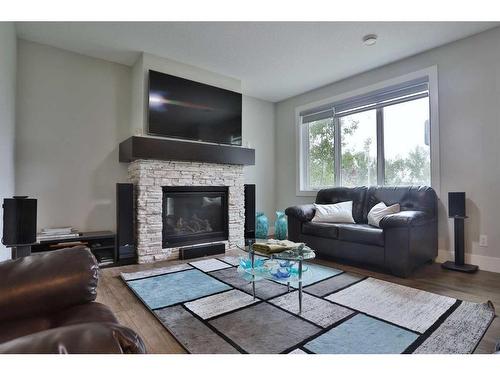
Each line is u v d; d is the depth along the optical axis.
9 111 2.39
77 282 0.98
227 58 3.34
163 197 3.23
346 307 1.88
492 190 2.70
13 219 1.77
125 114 3.50
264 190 4.93
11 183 2.55
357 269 2.79
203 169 3.53
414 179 3.32
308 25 2.66
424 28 2.71
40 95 2.97
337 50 3.14
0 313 0.88
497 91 2.68
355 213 3.43
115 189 3.40
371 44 3.00
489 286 2.27
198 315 1.77
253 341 1.47
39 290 0.93
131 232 3.01
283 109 4.95
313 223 3.27
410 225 2.45
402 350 1.37
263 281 2.42
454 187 2.93
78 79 3.20
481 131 2.77
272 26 2.68
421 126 3.26
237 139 3.90
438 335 1.51
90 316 0.87
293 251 1.99
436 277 2.51
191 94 3.49
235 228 3.81
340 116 4.06
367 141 3.77
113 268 2.82
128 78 3.54
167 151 3.14
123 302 2.00
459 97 2.91
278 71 3.72
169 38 2.89
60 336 0.55
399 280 2.44
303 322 1.68
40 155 2.96
